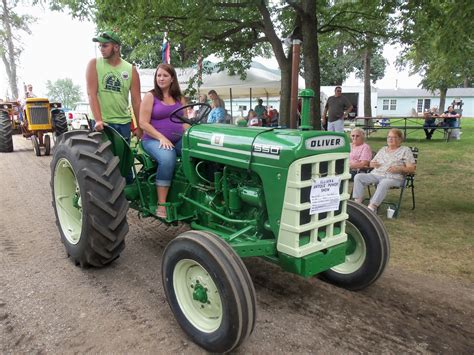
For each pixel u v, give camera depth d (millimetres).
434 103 43344
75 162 3283
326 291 3213
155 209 3652
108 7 7062
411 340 2568
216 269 2279
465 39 5039
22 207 5543
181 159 3525
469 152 10477
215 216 3211
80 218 3762
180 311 2576
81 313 2824
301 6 7289
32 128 9805
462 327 2729
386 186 4992
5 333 2586
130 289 3184
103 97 4047
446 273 3561
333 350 2445
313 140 2502
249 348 2453
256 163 2684
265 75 12180
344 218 2840
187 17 8008
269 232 2822
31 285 3232
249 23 8836
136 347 2459
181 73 11383
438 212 5344
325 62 23750
